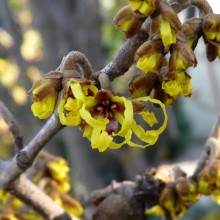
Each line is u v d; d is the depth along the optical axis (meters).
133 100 0.22
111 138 0.21
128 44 0.23
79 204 0.31
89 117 0.21
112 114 0.22
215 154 0.28
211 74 0.54
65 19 0.53
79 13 0.53
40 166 0.32
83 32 0.53
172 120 0.60
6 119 0.26
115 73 0.23
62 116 0.21
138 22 0.22
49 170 0.32
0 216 0.30
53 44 0.52
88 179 0.56
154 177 0.30
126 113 0.21
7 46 0.59
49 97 0.22
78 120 0.21
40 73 0.54
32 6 0.52
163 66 0.23
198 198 0.29
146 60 0.22
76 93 0.21
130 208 0.29
